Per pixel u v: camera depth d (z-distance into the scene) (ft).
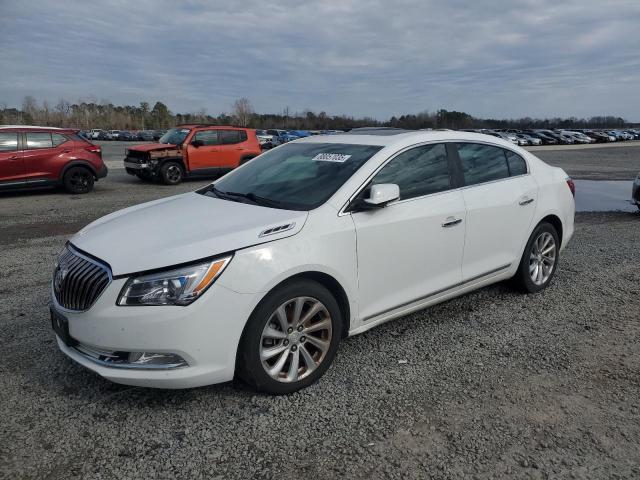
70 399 10.67
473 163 14.79
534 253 16.75
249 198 12.75
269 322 10.36
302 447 9.20
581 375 11.73
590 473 8.53
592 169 69.67
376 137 14.02
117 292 9.55
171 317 9.42
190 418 10.03
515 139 168.35
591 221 30.89
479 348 13.08
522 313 15.37
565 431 9.63
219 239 10.08
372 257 11.91
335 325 11.37
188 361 9.68
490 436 9.48
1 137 39.45
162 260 9.62
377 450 9.10
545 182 16.71
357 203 11.84
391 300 12.57
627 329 14.26
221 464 8.76
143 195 42.68
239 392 10.96
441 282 13.64
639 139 237.45
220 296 9.71
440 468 8.64
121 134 228.43
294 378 10.88
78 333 9.99
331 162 13.12
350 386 11.25
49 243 24.90
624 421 9.95
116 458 8.90
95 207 36.22
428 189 13.37
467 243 14.07
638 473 8.53
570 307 15.87
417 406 10.47
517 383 11.37
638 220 31.09
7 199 40.34
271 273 10.16
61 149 41.93
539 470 8.59
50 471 8.56
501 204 14.90
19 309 15.65
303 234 10.82
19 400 10.61
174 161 50.11
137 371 9.68
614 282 18.31
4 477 8.39
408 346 13.17
